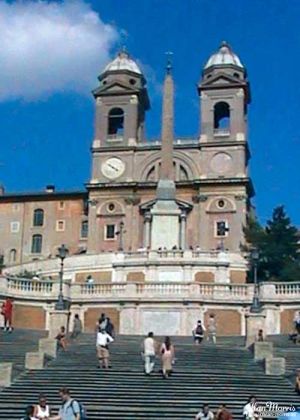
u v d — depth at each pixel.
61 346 33.56
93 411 23.78
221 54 94.12
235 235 86.81
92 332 44.62
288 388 26.77
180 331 49.00
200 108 92.19
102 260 67.94
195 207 88.81
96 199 91.19
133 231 89.50
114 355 32.25
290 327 48.38
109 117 94.38
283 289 49.06
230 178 88.12
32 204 97.88
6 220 98.06
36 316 50.22
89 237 90.25
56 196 97.44
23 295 50.12
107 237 90.00
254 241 67.25
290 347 36.94
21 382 27.05
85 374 28.19
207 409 20.56
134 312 49.62
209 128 91.12
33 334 41.62
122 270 66.38
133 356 32.09
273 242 66.31
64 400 19.98
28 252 96.69
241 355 32.69
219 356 32.31
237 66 93.06
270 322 48.66
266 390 26.42
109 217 90.38
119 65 95.75
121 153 92.25
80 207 96.75
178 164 90.81
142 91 95.38
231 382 27.36
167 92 81.88
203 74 93.88
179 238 75.94
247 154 92.12
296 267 64.69
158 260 65.19
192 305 49.28
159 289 49.91
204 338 42.53
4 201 98.69
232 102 91.81
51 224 96.88
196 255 65.44
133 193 90.50
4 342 36.72
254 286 46.81
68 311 46.19
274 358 29.48
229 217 87.50
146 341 28.45
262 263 65.75
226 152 90.00
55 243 96.31
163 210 76.00
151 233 77.62
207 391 26.16
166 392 25.95
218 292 49.84
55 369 29.00
